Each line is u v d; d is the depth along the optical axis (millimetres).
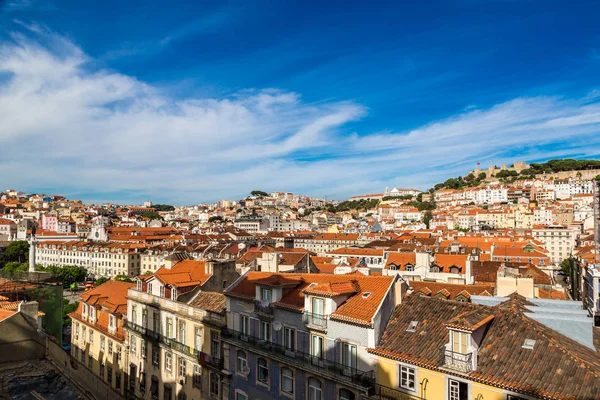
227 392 42812
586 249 123750
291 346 38000
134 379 54250
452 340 28906
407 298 36812
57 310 54500
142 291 55719
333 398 34000
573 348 27312
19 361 35531
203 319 45781
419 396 29609
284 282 40500
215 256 155125
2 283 57625
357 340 33250
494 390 26250
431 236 194125
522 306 33000
